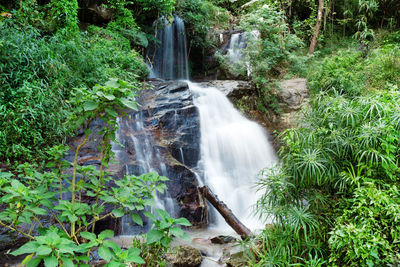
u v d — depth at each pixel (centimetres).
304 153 279
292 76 1020
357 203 251
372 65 776
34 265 154
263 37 1099
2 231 321
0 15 560
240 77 1024
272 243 283
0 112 421
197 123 663
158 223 210
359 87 713
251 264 277
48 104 478
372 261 231
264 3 1305
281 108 856
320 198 270
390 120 271
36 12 629
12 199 195
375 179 267
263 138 793
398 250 235
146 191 240
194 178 543
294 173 273
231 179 646
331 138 274
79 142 508
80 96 197
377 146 268
